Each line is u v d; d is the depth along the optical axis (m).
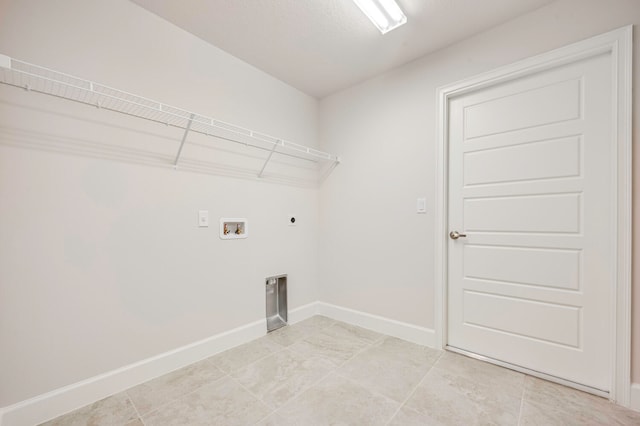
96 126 1.58
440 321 2.13
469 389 1.63
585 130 1.65
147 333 1.76
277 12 1.77
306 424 1.36
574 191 1.68
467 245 2.08
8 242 1.31
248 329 2.30
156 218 1.81
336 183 2.87
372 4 1.63
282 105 2.64
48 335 1.41
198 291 2.01
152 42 1.79
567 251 1.70
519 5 1.71
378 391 1.62
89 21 1.55
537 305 1.80
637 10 1.46
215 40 2.05
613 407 1.48
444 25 1.88
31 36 1.37
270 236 2.53
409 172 2.32
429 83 2.21
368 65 2.38
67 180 1.48
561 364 1.71
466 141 2.09
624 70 1.49
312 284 2.96
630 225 1.48
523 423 1.36
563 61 1.67
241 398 1.56
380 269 2.51
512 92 1.89
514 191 1.88
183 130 1.94
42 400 1.38
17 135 1.34
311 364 1.92
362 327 2.61
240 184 2.29
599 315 1.60
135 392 1.62
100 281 1.58
